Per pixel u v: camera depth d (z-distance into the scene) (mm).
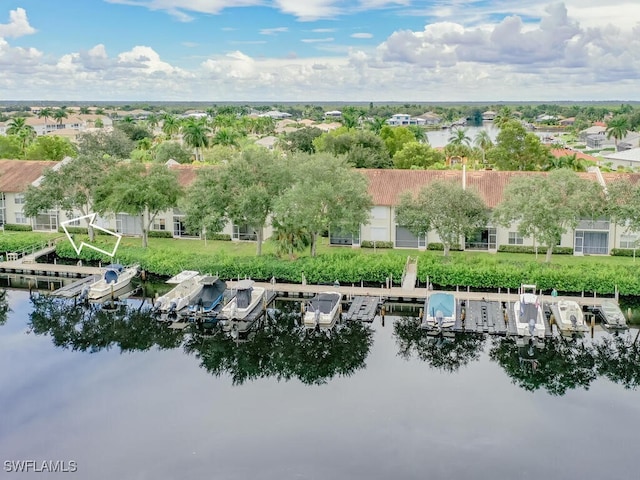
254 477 30656
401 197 60656
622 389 39375
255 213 59594
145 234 67875
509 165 101625
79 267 63812
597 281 52281
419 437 33938
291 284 57281
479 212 57938
